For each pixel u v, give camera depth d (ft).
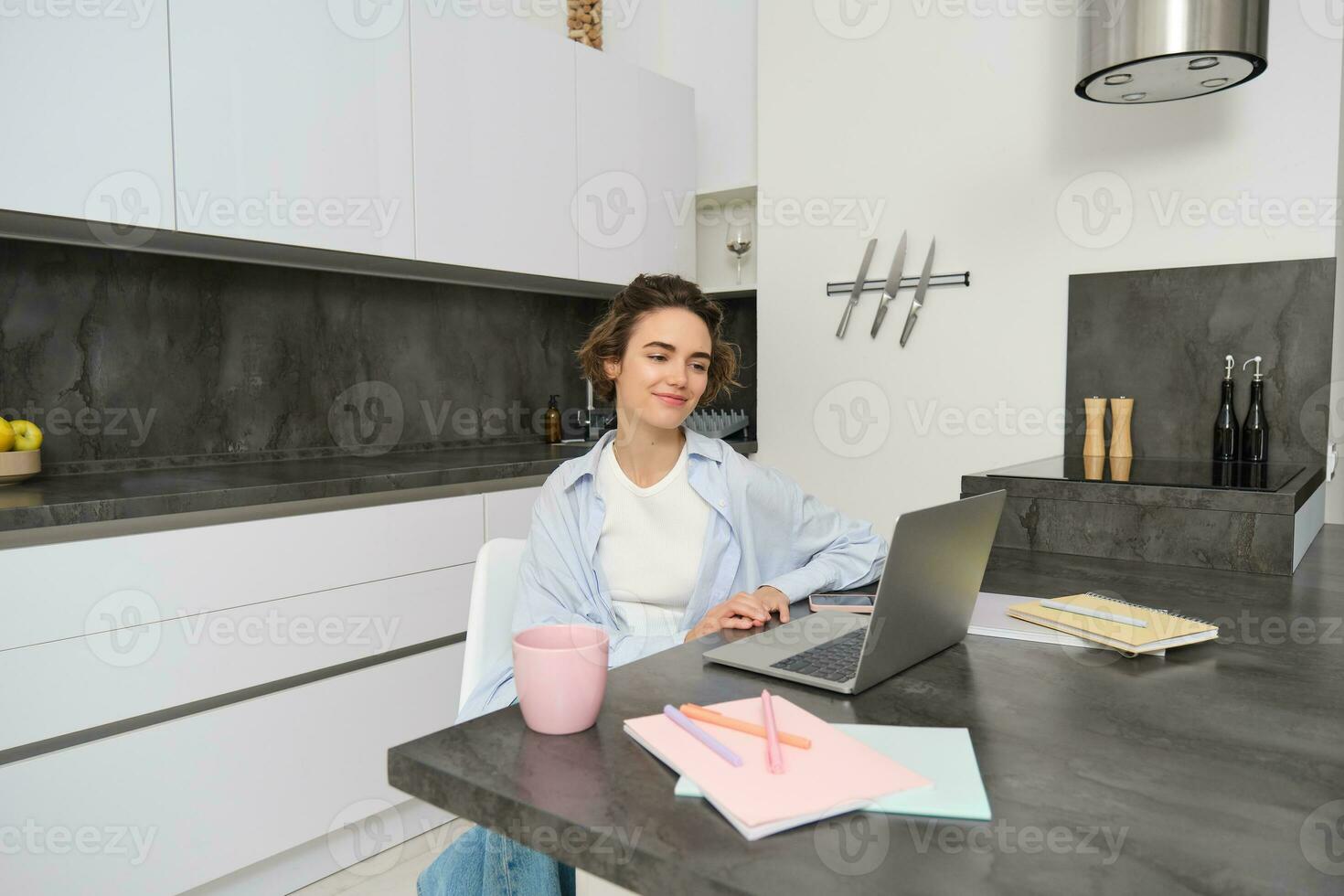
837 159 9.62
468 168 8.13
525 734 2.48
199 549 5.65
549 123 8.87
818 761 2.18
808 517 4.66
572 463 4.48
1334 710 2.62
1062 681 2.90
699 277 11.53
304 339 8.16
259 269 7.81
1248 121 7.40
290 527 6.14
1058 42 8.27
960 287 8.89
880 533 9.53
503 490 7.81
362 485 6.53
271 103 6.66
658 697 2.77
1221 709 2.63
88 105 5.69
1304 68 7.15
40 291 6.53
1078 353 8.23
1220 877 1.69
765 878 1.71
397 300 8.96
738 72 10.91
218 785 5.75
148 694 5.41
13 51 5.37
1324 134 7.09
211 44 6.30
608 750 2.35
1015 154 8.54
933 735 2.39
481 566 4.09
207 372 7.48
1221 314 7.54
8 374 6.39
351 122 7.18
